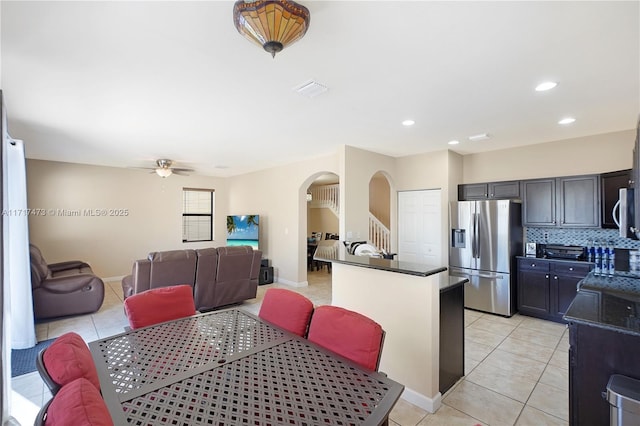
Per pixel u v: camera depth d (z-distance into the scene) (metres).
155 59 2.14
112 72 2.33
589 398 1.74
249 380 1.24
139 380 1.24
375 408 1.06
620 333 1.65
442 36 1.86
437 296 2.28
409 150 5.02
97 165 6.54
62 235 6.15
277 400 1.10
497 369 2.86
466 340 3.54
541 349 3.30
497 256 4.46
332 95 2.77
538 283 4.30
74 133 4.02
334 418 1.00
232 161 6.09
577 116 3.32
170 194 7.61
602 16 1.66
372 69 2.28
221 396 1.12
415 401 2.29
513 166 4.78
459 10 1.62
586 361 1.75
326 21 1.70
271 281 6.51
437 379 2.27
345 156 4.65
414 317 2.32
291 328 1.81
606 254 3.59
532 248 4.55
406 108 3.08
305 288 6.04
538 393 2.47
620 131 3.89
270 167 6.83
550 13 1.64
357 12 1.63
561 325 4.04
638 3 1.55
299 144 4.62
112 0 1.53
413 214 5.49
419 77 2.41
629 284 2.62
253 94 2.74
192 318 1.98
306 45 1.96
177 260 3.99
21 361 3.05
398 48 1.99
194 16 1.67
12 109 3.11
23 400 2.41
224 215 8.55
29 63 2.18
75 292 4.22
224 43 1.94
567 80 2.45
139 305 1.93
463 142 4.48
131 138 4.27
